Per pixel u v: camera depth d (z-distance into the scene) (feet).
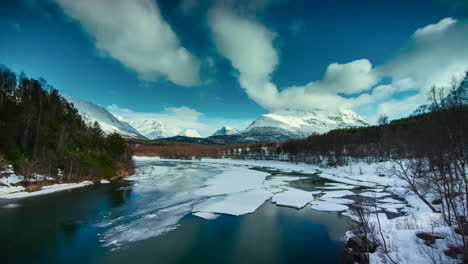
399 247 34.60
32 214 68.23
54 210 72.43
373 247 36.78
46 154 118.62
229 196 94.58
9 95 157.69
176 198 90.58
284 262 41.86
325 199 89.10
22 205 77.30
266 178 159.02
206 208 75.66
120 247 47.65
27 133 124.36
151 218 66.13
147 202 84.07
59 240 50.75
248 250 46.60
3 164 97.91
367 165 186.09
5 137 110.63
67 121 179.93
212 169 231.71
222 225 60.85
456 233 33.58
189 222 63.00
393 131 202.90
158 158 458.50
